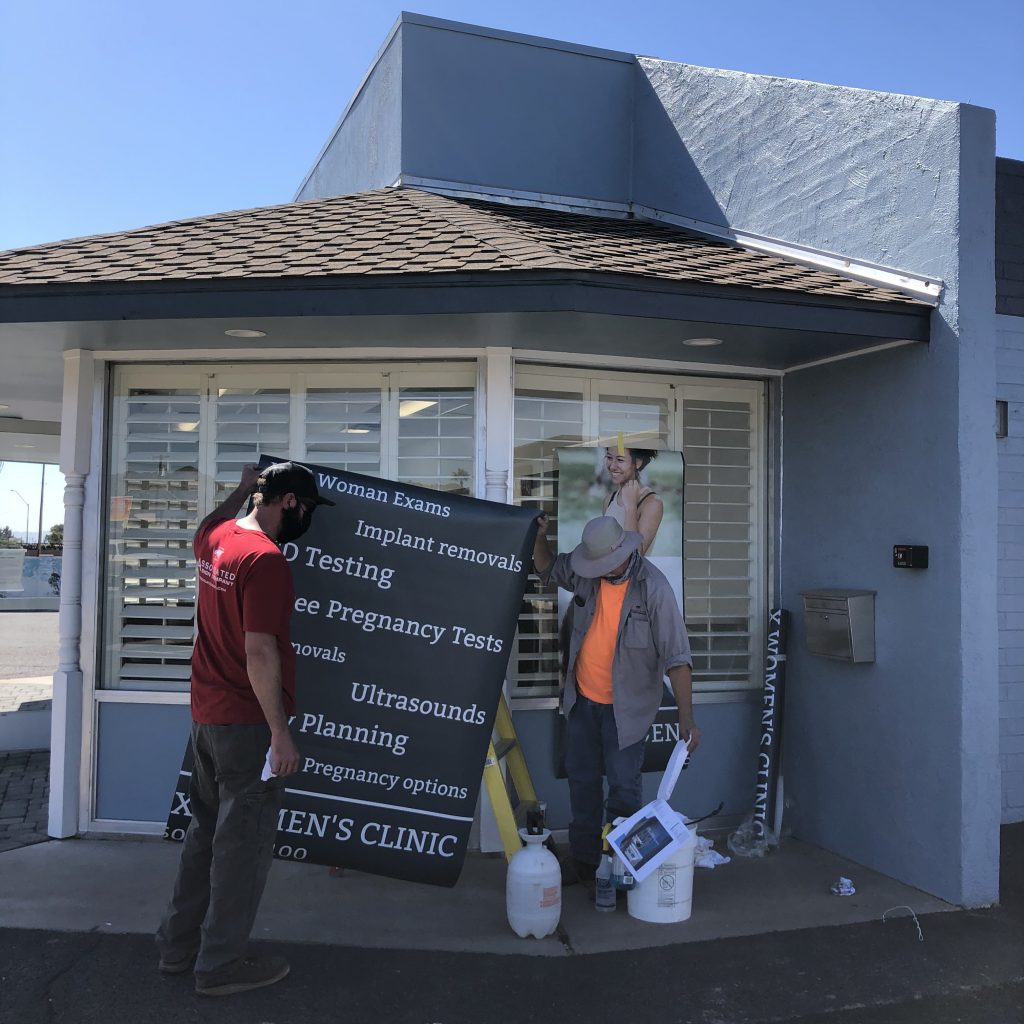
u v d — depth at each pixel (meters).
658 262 4.88
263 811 3.58
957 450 4.59
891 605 4.96
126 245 5.24
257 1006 3.54
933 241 4.77
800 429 5.72
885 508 5.02
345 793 4.34
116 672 5.43
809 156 5.65
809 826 5.52
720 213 6.42
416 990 3.69
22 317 4.58
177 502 5.49
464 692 4.40
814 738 5.49
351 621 4.40
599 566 4.44
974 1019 3.56
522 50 7.02
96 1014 3.46
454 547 4.46
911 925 4.33
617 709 4.45
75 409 5.38
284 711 3.50
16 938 4.04
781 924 4.34
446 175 6.80
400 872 4.32
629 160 7.35
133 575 5.46
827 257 5.46
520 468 5.43
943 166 4.72
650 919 4.32
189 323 4.69
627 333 4.88
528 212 6.56
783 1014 3.57
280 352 5.38
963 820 4.52
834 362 5.44
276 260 4.67
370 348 5.35
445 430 5.39
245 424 5.48
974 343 4.63
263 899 4.55
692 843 4.41
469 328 4.80
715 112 6.47
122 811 5.37
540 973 3.85
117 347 5.36
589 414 5.57
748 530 5.88
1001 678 5.82
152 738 5.36
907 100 4.96
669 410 5.73
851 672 5.22
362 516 4.46
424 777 4.36
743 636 5.81
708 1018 3.54
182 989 3.64
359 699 4.38
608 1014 3.55
